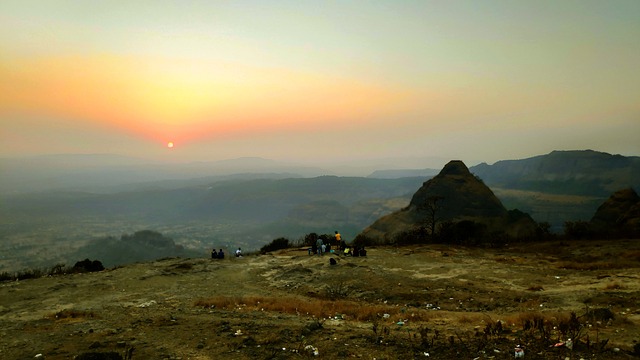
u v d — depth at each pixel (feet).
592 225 199.93
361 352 35.76
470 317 52.60
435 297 72.18
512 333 38.88
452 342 36.01
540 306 59.62
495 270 97.14
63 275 108.17
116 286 90.79
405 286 81.66
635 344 32.45
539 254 130.11
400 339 39.11
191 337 43.57
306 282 92.43
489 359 31.48
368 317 55.11
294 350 37.01
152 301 74.69
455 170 367.66
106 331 48.24
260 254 157.17
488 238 184.24
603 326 40.27
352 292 82.07
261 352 36.73
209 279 100.94
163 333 46.09
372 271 97.76
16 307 70.74
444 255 128.57
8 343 44.70
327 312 59.26
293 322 50.11
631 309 50.16
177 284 94.17
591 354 30.86
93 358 32.96
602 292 62.80
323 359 34.27
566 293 66.13
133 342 42.45
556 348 32.63
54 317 60.34
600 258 110.01
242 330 45.24
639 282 69.10
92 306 70.44
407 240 191.72
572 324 38.24
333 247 151.12
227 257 146.72
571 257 117.91
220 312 60.44
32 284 92.63
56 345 42.78
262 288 90.48
